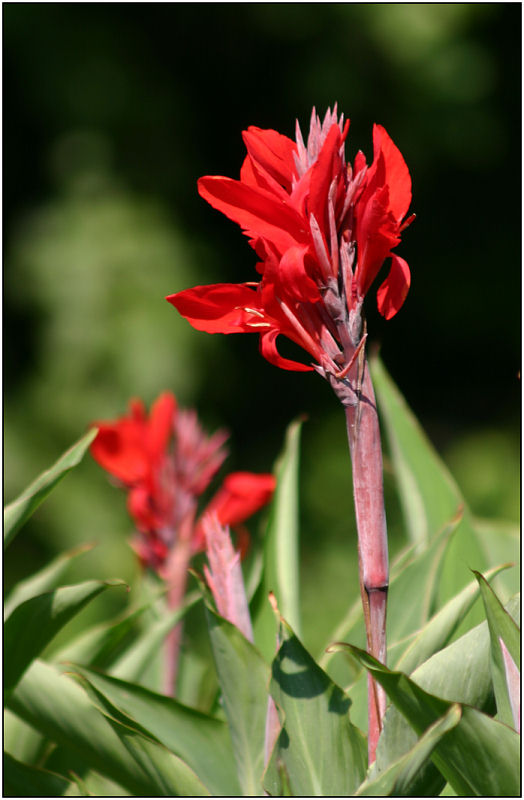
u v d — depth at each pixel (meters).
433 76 10.73
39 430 9.24
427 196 11.95
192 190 10.69
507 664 2.28
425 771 2.30
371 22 10.52
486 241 12.07
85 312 9.42
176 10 10.65
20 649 2.42
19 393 9.50
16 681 2.44
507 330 12.13
